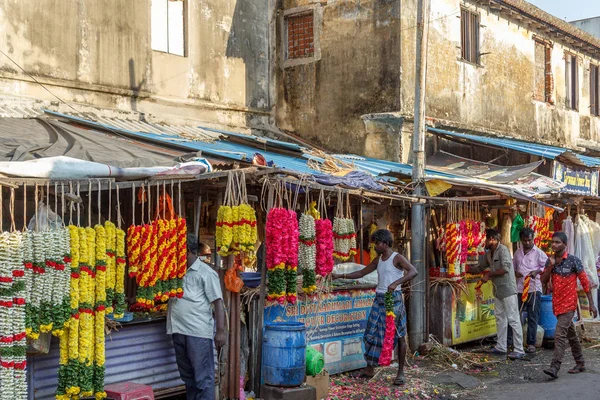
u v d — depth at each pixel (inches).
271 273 270.7
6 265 196.4
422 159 394.6
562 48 727.1
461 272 402.3
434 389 320.8
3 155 273.7
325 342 331.3
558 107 714.2
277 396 275.7
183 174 244.1
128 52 446.0
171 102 470.9
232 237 251.6
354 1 511.5
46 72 401.7
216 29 506.0
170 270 235.1
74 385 213.6
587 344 438.9
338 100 516.4
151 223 236.5
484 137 547.2
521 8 621.9
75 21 417.1
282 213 269.3
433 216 446.0
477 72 580.7
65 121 383.9
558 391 318.3
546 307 426.3
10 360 197.0
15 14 387.9
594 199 530.0
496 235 399.2
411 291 392.8
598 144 800.3
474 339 423.8
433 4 528.1
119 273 226.5
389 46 494.3
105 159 283.3
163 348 258.8
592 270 497.0
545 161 525.0
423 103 395.9
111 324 236.4
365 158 484.1
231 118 515.8
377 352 324.8
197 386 243.4
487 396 312.5
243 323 291.3
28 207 291.7
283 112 544.7
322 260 293.6
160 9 471.5
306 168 368.2
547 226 484.7
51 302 206.2
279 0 547.5
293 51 542.9
